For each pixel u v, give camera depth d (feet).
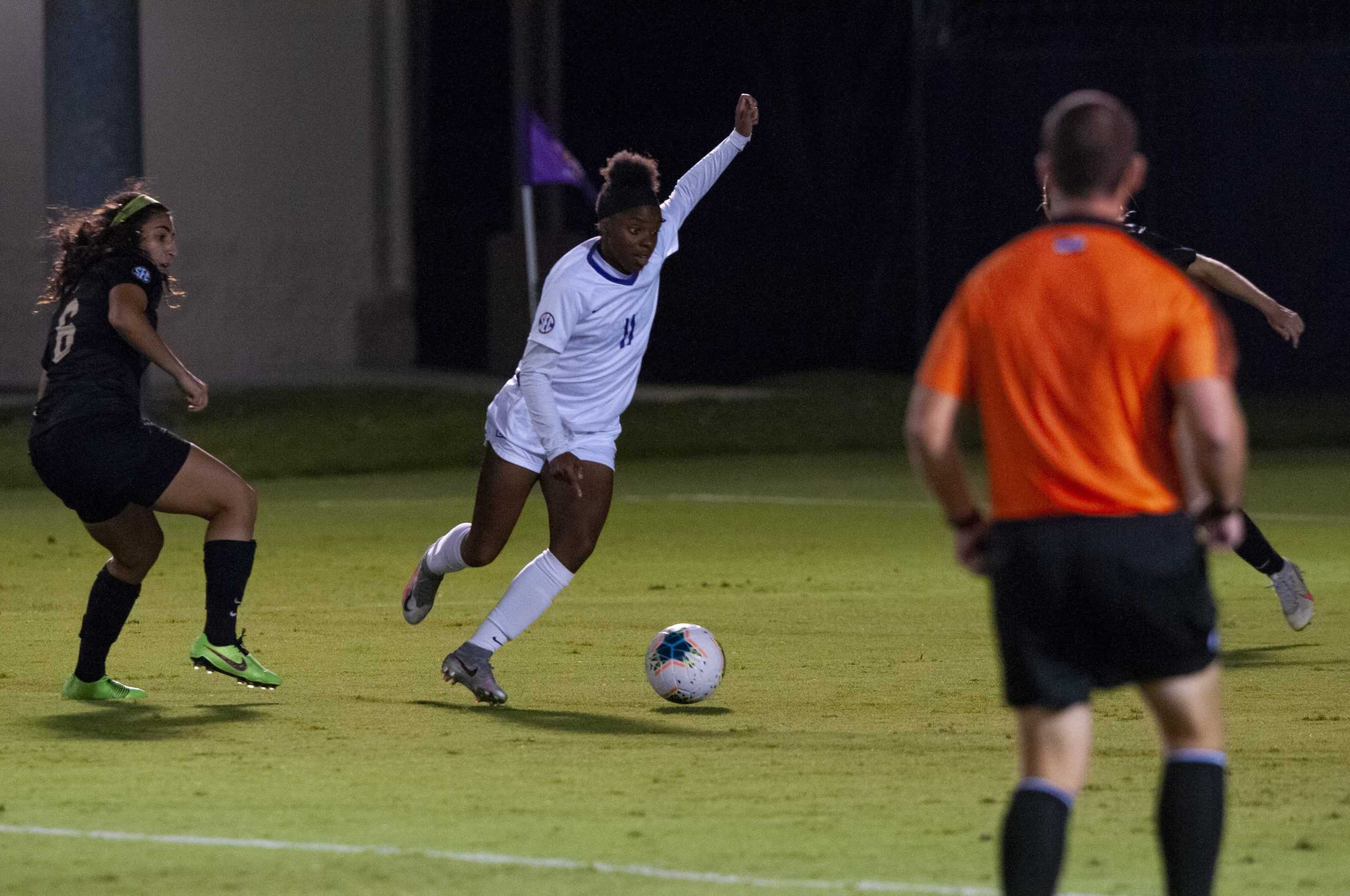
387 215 399.65
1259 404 338.54
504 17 435.12
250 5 386.52
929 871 58.85
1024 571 48.85
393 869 59.31
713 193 467.52
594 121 470.39
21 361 375.04
